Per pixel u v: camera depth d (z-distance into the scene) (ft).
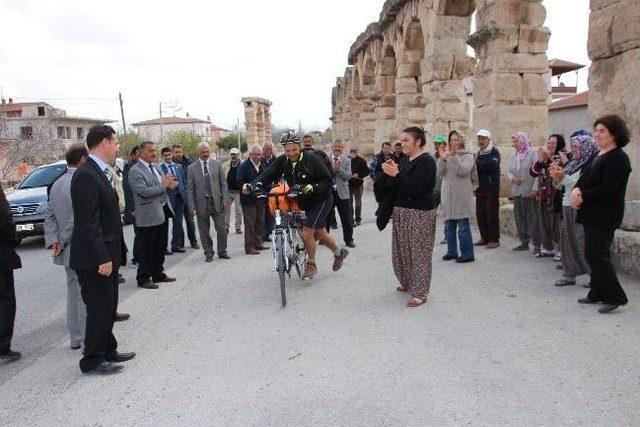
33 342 18.42
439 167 25.70
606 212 16.57
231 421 11.83
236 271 26.89
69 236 16.71
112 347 15.57
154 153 25.02
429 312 18.22
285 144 22.56
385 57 66.90
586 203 16.92
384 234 35.45
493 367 13.65
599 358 13.76
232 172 39.29
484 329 16.30
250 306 20.40
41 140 134.72
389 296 20.51
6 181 111.86
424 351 14.92
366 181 73.67
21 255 37.37
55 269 31.37
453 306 18.72
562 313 17.22
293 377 13.79
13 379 15.07
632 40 21.75
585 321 16.35
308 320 18.22
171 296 22.77
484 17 34.68
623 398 11.77
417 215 18.88
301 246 23.70
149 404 12.88
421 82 51.08
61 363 16.07
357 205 40.65
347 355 14.97
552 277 21.72
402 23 55.26
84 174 14.16
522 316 17.21
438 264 25.32
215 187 29.58
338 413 11.87
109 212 14.79
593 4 23.72
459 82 45.14
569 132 87.86
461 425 11.13
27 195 41.39
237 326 18.10
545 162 24.47
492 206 27.86
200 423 11.84
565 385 12.50
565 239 20.17
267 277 25.08
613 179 16.19
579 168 19.66
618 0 22.36
